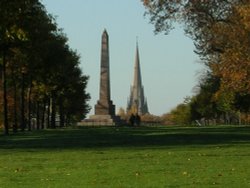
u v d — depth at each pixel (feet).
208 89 474.90
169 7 218.79
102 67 527.81
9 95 476.95
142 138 226.17
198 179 88.48
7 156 138.41
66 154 142.20
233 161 117.50
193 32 219.41
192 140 204.03
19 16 199.82
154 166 108.78
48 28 306.76
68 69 440.04
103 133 293.84
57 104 504.84
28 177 93.86
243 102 450.71
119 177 92.22
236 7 201.87
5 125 308.81
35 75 388.16
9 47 276.21
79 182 86.63
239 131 304.50
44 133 310.86
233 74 204.95
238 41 204.23
